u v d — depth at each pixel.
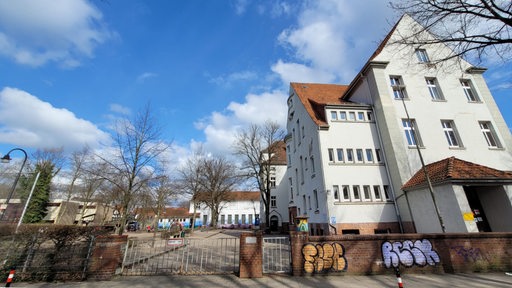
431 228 13.40
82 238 8.55
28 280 7.90
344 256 8.73
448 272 8.77
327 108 18.88
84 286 7.38
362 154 17.78
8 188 34.34
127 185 16.11
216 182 44.22
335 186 16.89
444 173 12.87
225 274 8.68
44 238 8.31
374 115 18.75
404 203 15.55
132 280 7.97
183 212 74.44
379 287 7.23
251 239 8.66
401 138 16.94
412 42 8.12
